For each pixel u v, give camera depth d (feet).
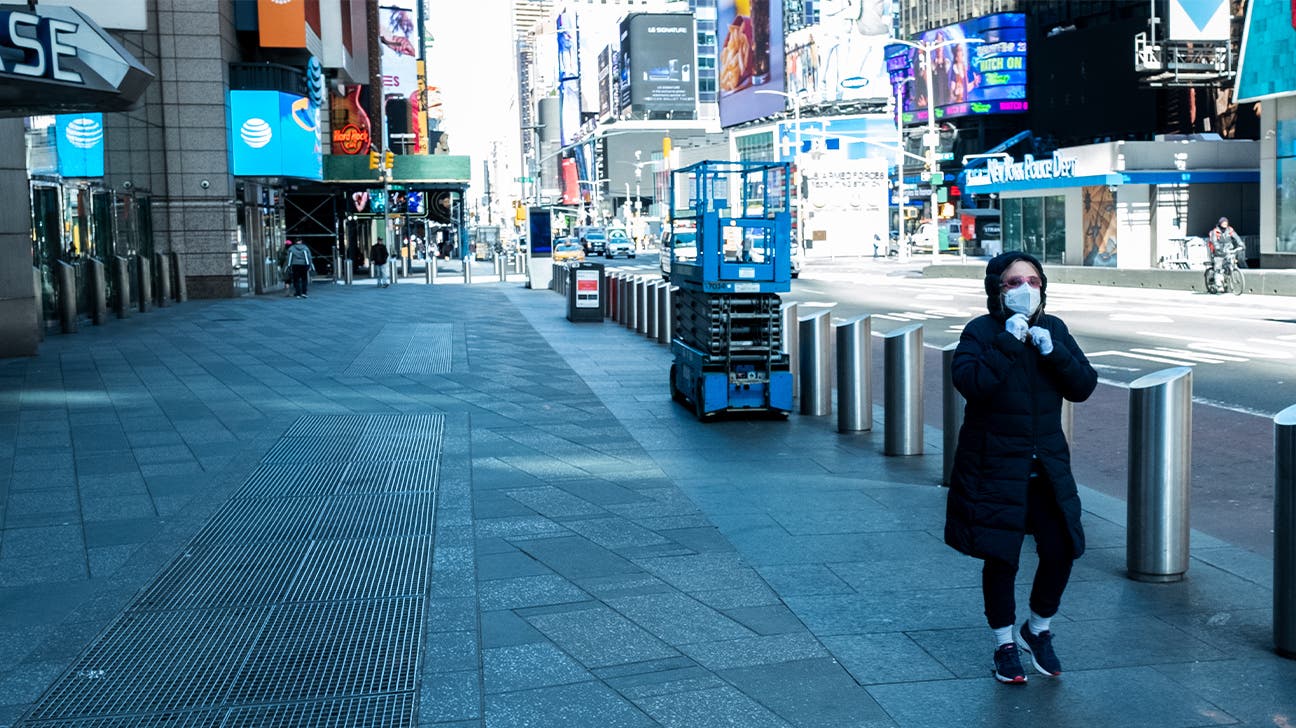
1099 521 25.13
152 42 114.11
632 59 643.86
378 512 26.07
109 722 15.01
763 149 338.13
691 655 17.06
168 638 18.12
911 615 18.76
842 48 349.20
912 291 115.14
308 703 15.51
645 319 72.54
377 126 222.48
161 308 102.12
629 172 633.61
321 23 155.74
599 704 15.31
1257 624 18.22
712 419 39.06
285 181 147.84
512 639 17.83
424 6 320.70
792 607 19.17
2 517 26.09
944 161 299.79
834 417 39.99
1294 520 16.48
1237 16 150.71
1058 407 15.65
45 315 73.15
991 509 15.46
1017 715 14.87
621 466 31.24
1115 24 238.27
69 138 79.36
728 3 459.32
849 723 14.67
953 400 28.32
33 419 39.40
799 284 132.87
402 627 18.43
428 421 38.65
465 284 149.79
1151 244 129.49
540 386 47.67
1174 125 217.15
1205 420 37.93
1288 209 108.68
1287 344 58.23
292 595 20.20
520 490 28.19
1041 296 15.52
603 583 20.59
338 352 61.82
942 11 317.42
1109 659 16.80
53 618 19.29
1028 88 280.72
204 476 30.12
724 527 24.50
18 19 41.06
